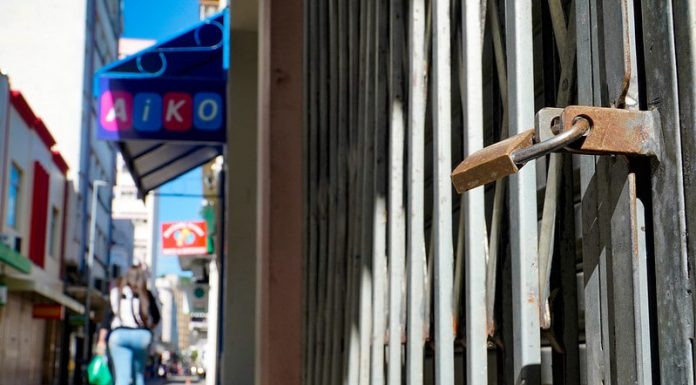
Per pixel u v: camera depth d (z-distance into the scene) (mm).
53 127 34781
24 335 27781
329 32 2775
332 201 2592
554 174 1326
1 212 23141
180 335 101312
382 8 2096
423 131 1803
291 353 3201
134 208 66000
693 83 966
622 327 1057
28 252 26812
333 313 2494
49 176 29500
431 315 1744
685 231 970
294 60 3492
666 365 989
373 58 2172
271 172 3361
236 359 6754
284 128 3424
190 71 7582
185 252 19031
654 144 1016
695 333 945
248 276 6887
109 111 7039
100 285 41000
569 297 1335
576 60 1273
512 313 1398
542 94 1489
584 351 1289
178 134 7125
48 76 35125
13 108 24125
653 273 1031
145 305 7164
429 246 1867
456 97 1781
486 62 1663
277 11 3539
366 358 2098
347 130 2488
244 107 7066
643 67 1066
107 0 42000
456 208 1803
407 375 1781
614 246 1078
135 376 7125
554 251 1371
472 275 1499
